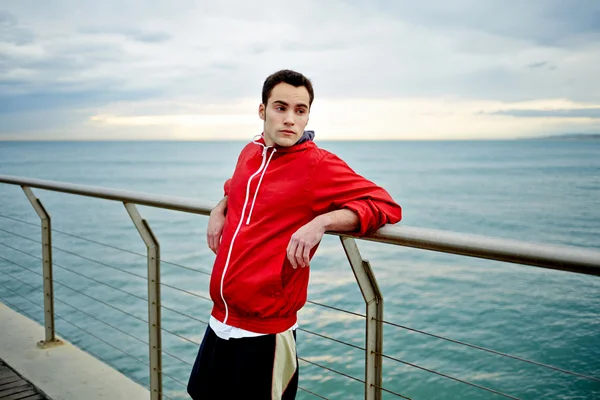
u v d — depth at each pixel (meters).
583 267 1.06
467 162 109.88
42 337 3.18
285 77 1.46
